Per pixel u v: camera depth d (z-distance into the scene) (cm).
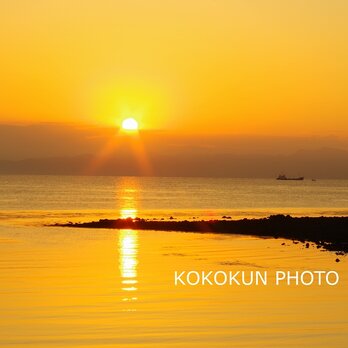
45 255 4131
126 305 2583
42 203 11894
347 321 2352
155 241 5084
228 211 10025
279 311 2497
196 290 2908
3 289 2900
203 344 2062
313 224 6281
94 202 12556
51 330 2216
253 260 3925
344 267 3634
